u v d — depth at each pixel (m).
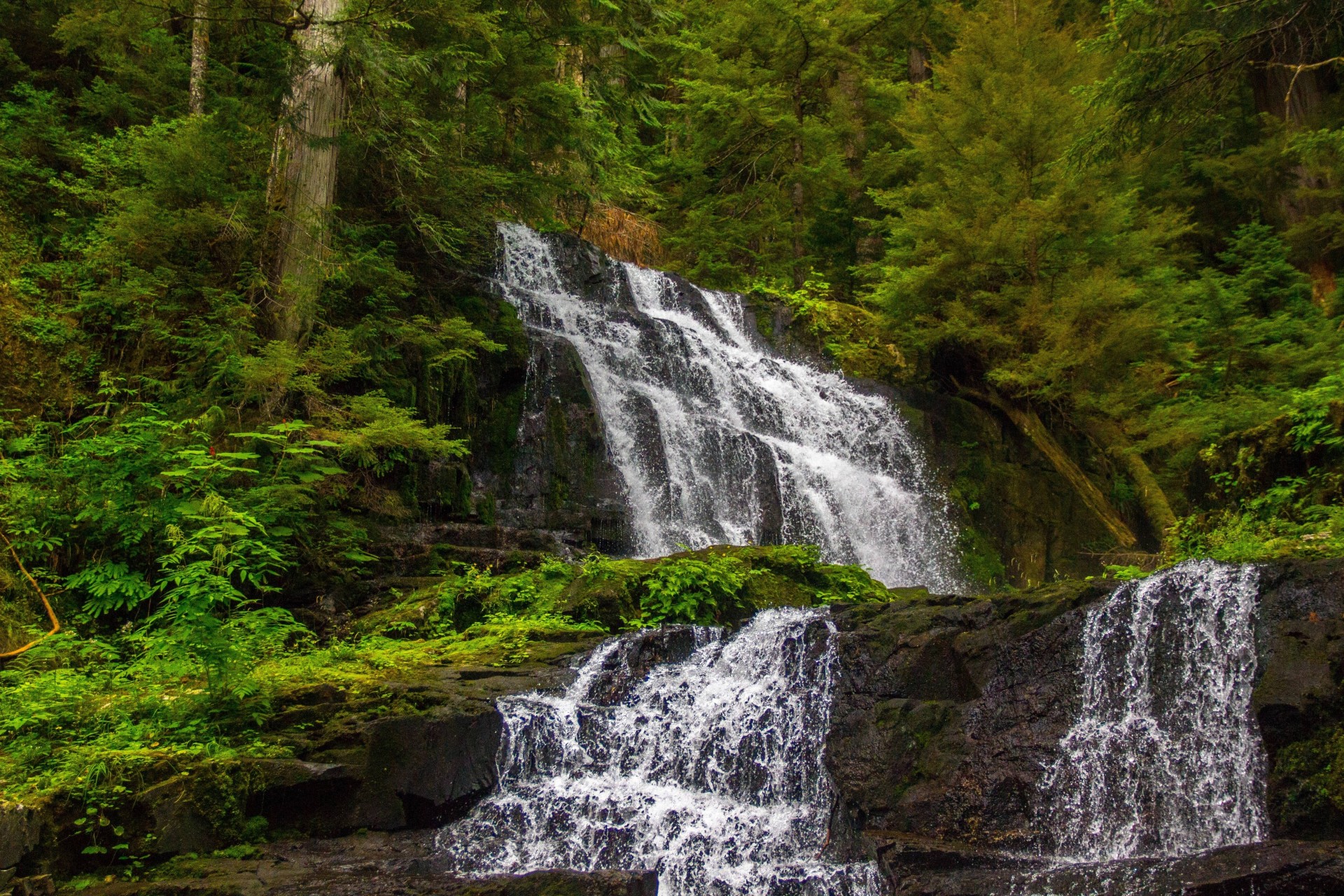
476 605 10.49
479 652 9.02
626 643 8.70
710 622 10.13
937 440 19.03
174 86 15.23
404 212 15.37
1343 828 5.57
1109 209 17.94
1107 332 17.14
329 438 11.09
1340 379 10.77
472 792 7.36
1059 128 18.52
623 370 16.33
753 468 15.86
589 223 24.20
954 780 6.74
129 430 10.37
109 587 9.14
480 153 15.85
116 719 7.35
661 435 15.02
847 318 21.67
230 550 8.20
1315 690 5.80
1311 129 18.94
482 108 15.73
